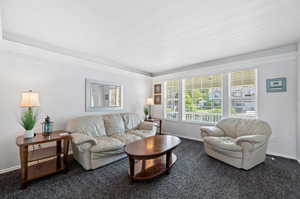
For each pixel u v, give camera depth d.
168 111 5.10
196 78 4.38
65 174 2.28
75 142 2.25
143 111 5.11
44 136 2.29
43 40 2.62
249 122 2.94
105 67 3.81
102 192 1.85
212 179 2.14
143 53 3.34
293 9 1.75
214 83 3.98
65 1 1.59
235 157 2.47
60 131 2.71
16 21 1.99
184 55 3.47
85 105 3.46
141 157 1.96
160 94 5.25
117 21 2.00
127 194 1.81
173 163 2.54
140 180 2.12
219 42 2.72
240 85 3.53
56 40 2.62
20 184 2.00
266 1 1.62
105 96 3.90
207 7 1.71
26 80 2.58
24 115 2.31
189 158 2.93
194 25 2.12
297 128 2.75
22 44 2.44
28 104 2.18
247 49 3.09
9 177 2.18
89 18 1.93
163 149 2.20
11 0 1.56
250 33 2.37
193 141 4.18
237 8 1.73
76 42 2.71
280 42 2.73
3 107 2.35
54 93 2.93
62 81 3.05
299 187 1.95
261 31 2.30
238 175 2.25
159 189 1.91
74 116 3.25
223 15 1.87
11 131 2.42
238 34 2.40
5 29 2.21
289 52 2.82
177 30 2.26
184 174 2.29
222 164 2.65
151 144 2.45
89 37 2.50
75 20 1.97
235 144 2.48
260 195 1.79
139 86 4.96
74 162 2.72
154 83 5.43
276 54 2.96
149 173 2.17
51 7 1.70
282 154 2.93
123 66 4.37
